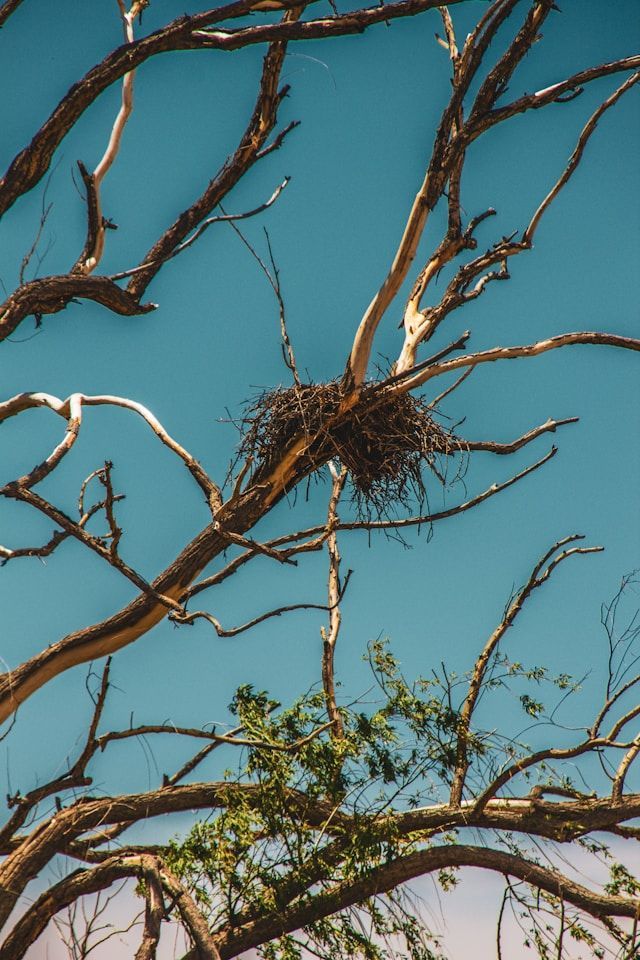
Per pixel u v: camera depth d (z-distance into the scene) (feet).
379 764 73.00
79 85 55.52
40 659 71.46
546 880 73.56
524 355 73.61
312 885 70.95
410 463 72.18
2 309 58.65
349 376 70.03
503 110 67.87
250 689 73.77
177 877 67.15
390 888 72.18
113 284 61.52
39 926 64.44
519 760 75.92
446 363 71.97
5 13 56.39
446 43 69.56
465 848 74.64
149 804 71.05
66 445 62.44
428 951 69.82
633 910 72.54
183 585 72.79
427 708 74.64
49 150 56.70
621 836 78.02
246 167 64.54
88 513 61.72
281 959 68.44
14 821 66.69
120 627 72.23
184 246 63.52
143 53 55.26
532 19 66.85
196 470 72.08
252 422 72.74
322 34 54.70
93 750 65.57
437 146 67.36
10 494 59.82
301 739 72.74
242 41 54.85
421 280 76.95
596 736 77.20
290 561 63.46
